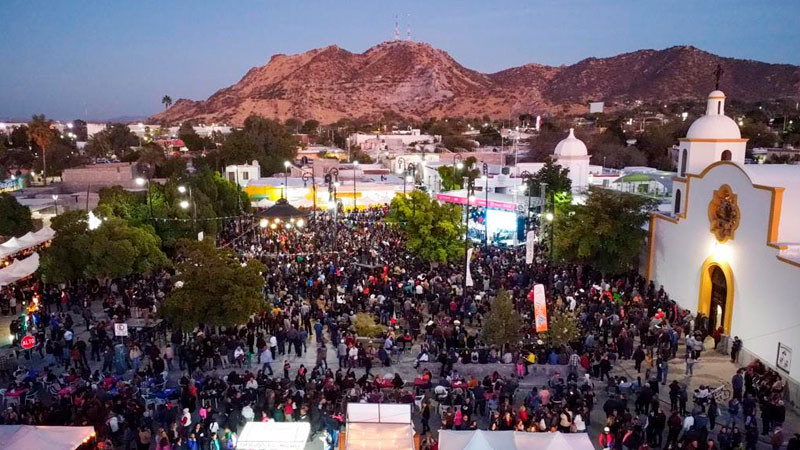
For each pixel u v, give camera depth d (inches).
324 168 3036.4
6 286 1268.5
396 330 1051.3
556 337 915.4
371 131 6717.5
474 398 804.6
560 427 691.4
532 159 3895.2
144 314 1080.8
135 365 913.5
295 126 7726.4
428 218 1386.6
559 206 1505.9
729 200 991.6
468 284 1128.8
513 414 713.6
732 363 946.1
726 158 1199.6
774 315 877.2
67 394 772.6
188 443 686.5
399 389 802.8
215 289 933.2
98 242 1202.6
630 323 1021.8
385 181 2630.4
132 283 1304.1
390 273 1310.3
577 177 2231.8
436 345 966.4
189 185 1727.4
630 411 796.6
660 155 3563.0
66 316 1017.5
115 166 2588.6
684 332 1014.4
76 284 1286.9
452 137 5093.5
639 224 1233.4
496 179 2154.3
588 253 1216.8
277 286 1229.7
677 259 1162.0
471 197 1822.1
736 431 666.8
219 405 804.6
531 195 1841.8
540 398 757.9
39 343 1011.9
